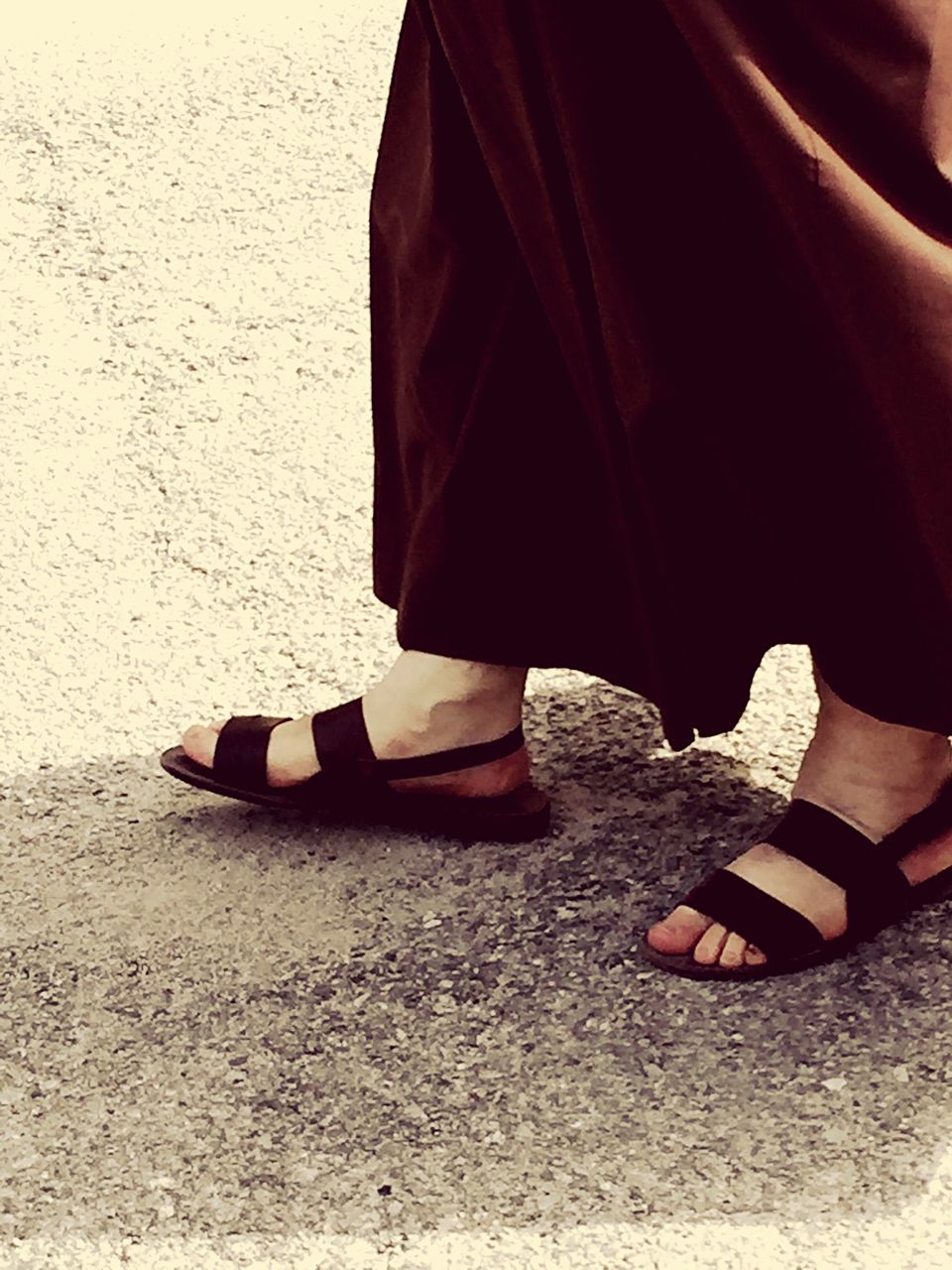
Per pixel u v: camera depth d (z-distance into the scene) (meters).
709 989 1.66
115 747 2.08
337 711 1.88
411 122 1.64
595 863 1.84
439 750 1.84
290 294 2.77
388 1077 1.60
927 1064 1.55
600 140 1.41
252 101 3.15
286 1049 1.64
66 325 2.75
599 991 1.67
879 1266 1.37
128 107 3.16
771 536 1.55
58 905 1.85
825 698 1.71
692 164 1.41
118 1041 1.66
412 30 1.60
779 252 1.41
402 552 1.89
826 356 1.43
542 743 2.04
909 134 1.32
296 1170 1.51
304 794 1.90
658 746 2.02
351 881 1.85
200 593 2.30
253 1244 1.44
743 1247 1.40
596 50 1.39
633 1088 1.56
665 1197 1.45
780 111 1.33
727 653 1.64
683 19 1.33
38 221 2.95
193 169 3.02
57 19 3.48
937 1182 1.44
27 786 2.03
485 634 1.76
